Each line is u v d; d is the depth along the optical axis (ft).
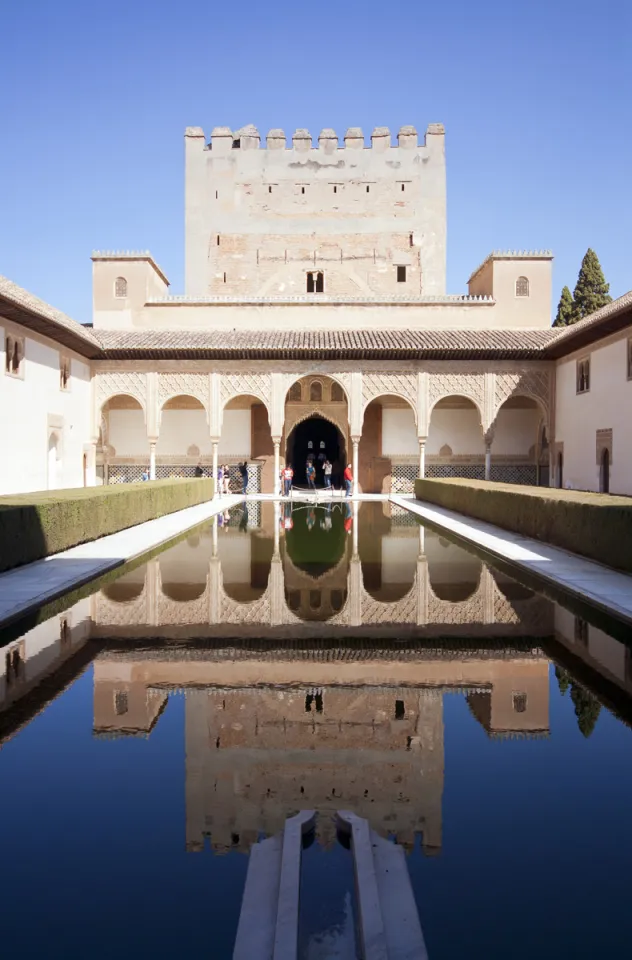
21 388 50.42
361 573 27.94
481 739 11.76
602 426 55.26
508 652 16.74
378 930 6.66
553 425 67.26
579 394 60.49
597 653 16.66
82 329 60.85
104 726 12.27
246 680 14.71
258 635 18.31
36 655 16.40
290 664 15.80
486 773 10.58
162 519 47.70
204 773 10.55
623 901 7.55
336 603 22.25
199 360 67.10
